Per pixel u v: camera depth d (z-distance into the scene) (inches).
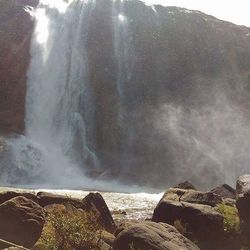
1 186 1079.6
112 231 506.6
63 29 1578.5
